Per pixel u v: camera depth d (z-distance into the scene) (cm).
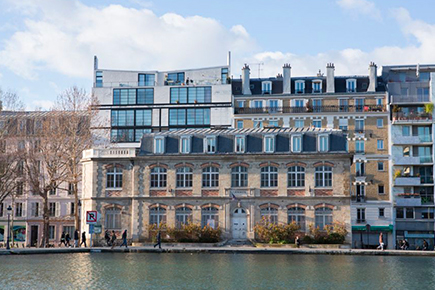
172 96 8844
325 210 5872
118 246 5794
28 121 7606
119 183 6162
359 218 7888
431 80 8019
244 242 5888
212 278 3388
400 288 3089
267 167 5997
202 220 6019
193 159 6081
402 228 7819
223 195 6000
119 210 6116
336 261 4459
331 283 3238
